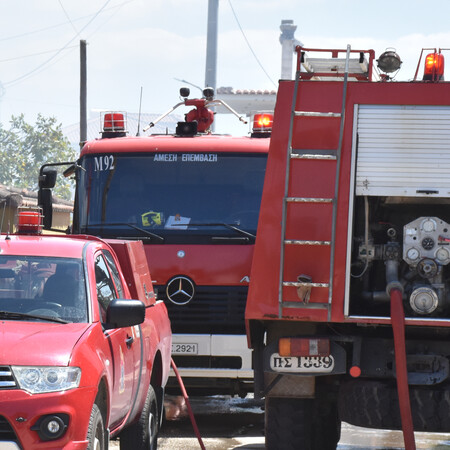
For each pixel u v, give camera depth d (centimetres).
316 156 1467
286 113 1486
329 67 1612
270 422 1591
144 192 2317
